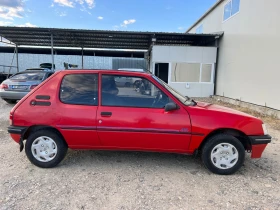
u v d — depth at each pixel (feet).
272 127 22.17
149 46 61.72
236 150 10.94
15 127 11.27
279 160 13.38
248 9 34.76
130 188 9.75
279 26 27.17
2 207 8.16
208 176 11.03
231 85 41.01
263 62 30.78
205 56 47.70
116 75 11.41
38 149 11.48
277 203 8.86
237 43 38.73
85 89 11.40
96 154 13.60
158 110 11.00
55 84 11.51
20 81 27.45
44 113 11.16
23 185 9.79
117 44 63.72
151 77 11.42
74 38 56.18
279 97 27.37
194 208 8.41
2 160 12.51
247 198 9.17
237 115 11.08
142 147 11.30
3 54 81.61
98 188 9.69
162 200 8.89
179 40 56.18
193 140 10.88
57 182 10.13
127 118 10.93
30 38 57.62
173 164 12.41
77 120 11.06
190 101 12.71
